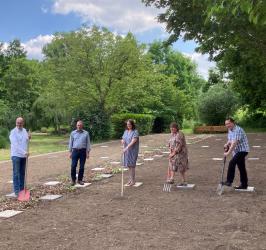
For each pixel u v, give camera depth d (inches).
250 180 474.0
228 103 1462.8
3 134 1200.2
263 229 283.7
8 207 355.3
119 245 252.7
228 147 420.8
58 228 291.7
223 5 255.8
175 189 429.1
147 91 1278.3
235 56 1055.6
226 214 324.8
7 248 250.4
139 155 753.6
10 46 2156.7
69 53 1243.2
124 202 371.6
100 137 1206.3
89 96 1237.1
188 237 267.4
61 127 1993.1
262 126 1555.1
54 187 446.6
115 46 1210.6
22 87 1989.4
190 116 2018.9
